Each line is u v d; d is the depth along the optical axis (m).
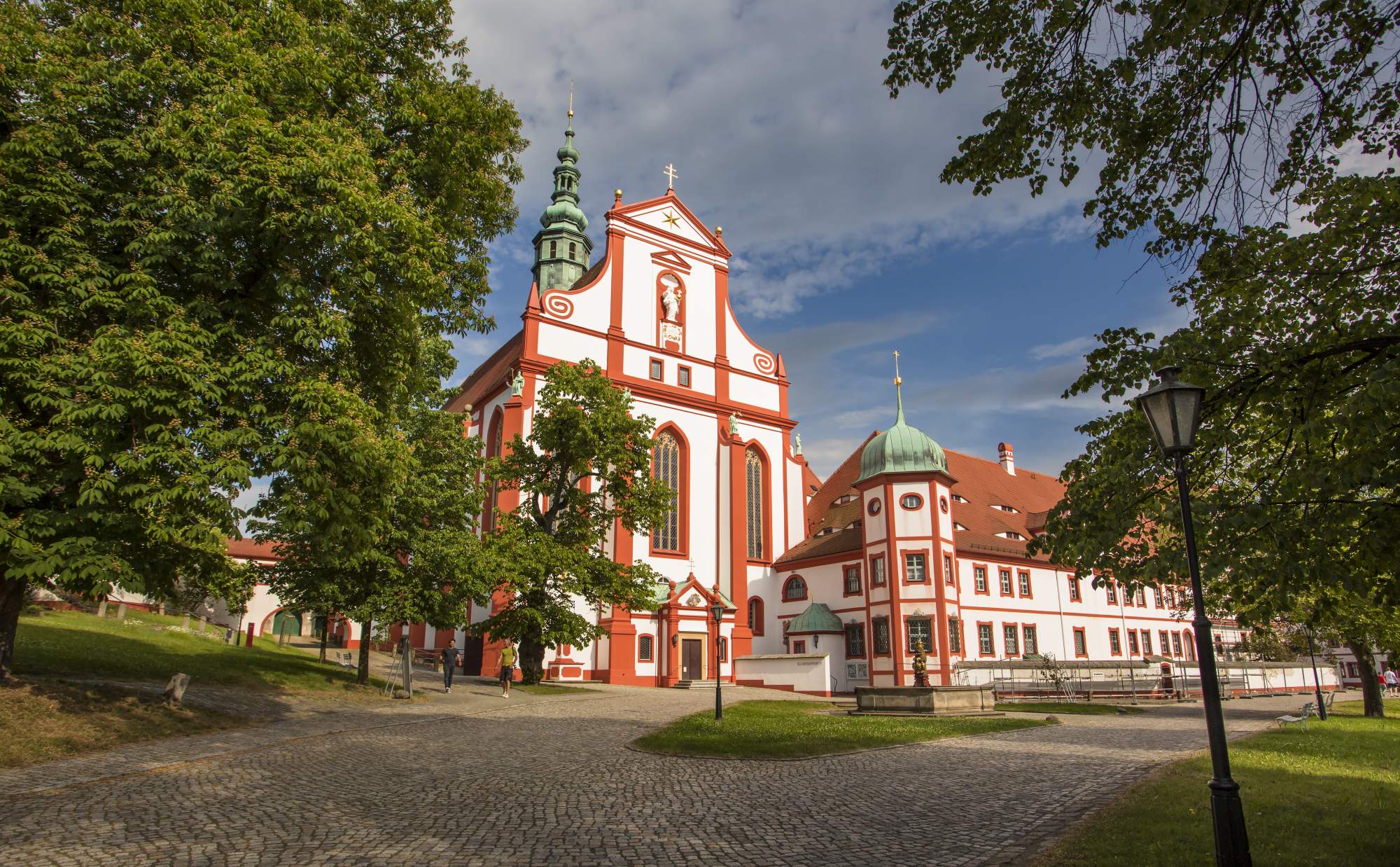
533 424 32.78
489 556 27.34
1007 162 9.94
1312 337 9.13
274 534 20.89
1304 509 8.06
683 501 44.97
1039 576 47.31
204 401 13.44
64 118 12.98
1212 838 7.54
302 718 17.55
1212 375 9.11
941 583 39.66
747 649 43.28
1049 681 35.56
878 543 41.91
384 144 16.89
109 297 12.73
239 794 9.84
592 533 32.38
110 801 9.22
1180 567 8.14
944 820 9.18
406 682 24.20
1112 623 50.62
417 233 15.38
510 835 8.31
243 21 15.21
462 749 14.33
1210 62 8.86
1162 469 8.90
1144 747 15.91
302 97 15.43
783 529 48.97
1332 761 13.33
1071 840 7.72
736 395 49.19
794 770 12.76
